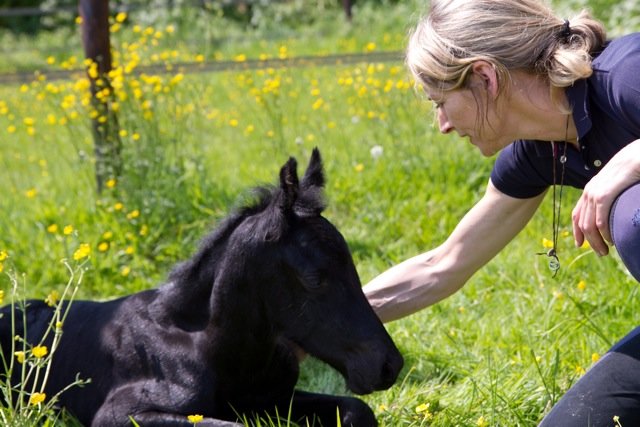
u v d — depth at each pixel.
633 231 2.63
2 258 3.61
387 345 3.24
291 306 3.33
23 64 15.62
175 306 3.69
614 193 2.70
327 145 7.64
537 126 2.96
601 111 2.88
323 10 18.44
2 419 3.25
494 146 3.06
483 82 2.89
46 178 7.79
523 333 4.36
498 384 3.84
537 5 2.91
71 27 19.78
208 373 3.56
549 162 3.20
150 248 6.07
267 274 3.33
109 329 3.84
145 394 3.60
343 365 3.30
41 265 5.75
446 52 2.86
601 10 10.84
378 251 5.87
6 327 4.16
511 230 3.50
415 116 7.54
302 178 3.49
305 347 3.38
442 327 4.57
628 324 4.29
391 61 9.14
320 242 3.27
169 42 9.95
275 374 3.64
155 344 3.67
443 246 3.60
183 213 6.31
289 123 8.60
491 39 2.83
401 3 17.45
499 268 5.20
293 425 3.59
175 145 6.60
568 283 4.93
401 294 3.64
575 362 4.04
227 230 3.54
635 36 2.84
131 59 7.01
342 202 6.57
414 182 6.65
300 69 10.44
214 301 3.49
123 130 6.39
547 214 5.96
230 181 7.11
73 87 7.45
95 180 7.03
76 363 3.88
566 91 2.88
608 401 2.85
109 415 3.59
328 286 3.26
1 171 8.33
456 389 3.89
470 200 6.40
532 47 2.84
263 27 17.55
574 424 2.86
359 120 8.39
